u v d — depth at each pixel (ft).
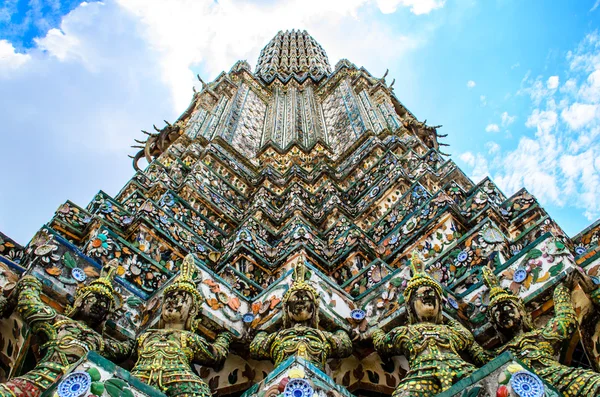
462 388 17.78
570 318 22.81
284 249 42.68
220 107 88.43
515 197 39.73
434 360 21.62
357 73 98.07
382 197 48.96
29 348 23.59
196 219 45.70
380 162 56.34
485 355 23.25
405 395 20.38
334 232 45.65
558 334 22.33
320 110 93.56
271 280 39.96
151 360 22.44
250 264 40.34
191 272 27.35
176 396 20.94
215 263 41.27
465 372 20.76
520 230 37.55
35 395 19.74
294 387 18.29
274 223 50.98
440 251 36.29
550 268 25.21
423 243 37.99
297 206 51.44
